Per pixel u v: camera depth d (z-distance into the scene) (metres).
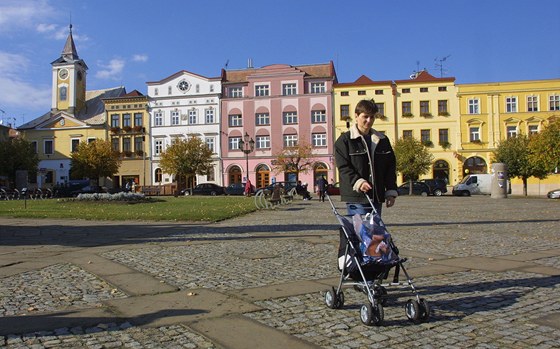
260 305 4.78
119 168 63.56
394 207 24.30
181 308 4.70
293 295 5.18
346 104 59.44
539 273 6.34
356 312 4.48
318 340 3.72
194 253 8.54
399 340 3.69
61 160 66.12
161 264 7.38
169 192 55.78
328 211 20.98
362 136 4.69
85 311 4.64
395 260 4.12
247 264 7.29
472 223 14.39
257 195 23.95
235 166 61.44
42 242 10.45
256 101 61.16
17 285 5.93
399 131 58.16
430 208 23.17
